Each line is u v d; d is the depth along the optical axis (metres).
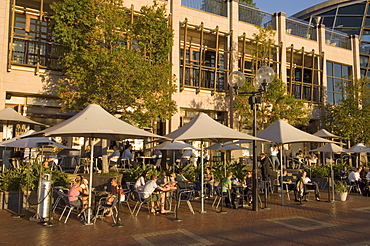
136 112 14.77
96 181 13.39
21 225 8.37
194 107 20.36
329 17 35.28
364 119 23.48
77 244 6.73
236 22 22.27
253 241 7.09
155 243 6.88
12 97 16.45
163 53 16.97
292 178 16.55
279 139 11.66
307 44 26.05
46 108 17.19
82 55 13.98
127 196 11.00
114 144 18.39
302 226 8.58
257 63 21.75
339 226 8.60
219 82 22.06
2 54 15.59
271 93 19.39
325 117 25.05
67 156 15.97
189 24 20.00
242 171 16.34
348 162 26.19
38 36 17.23
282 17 24.52
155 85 15.17
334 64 27.83
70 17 14.64
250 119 19.94
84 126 8.05
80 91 14.44
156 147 14.66
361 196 15.14
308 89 26.45
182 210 10.84
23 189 10.62
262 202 12.65
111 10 15.33
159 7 18.09
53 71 16.56
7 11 15.97
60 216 9.42
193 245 6.75
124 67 14.07
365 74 31.05
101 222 8.84
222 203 11.23
